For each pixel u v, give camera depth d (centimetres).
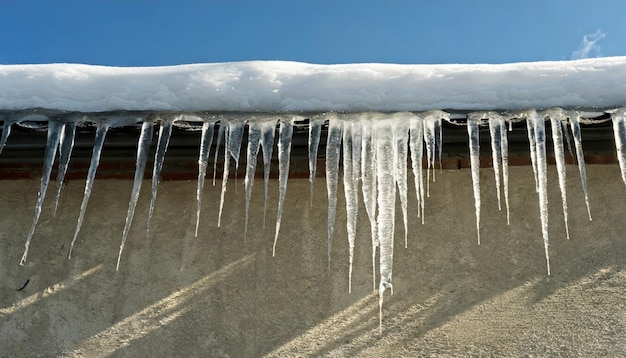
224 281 352
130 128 330
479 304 338
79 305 348
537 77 317
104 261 359
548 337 328
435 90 317
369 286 348
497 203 363
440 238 356
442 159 369
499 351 327
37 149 355
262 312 343
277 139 352
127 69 328
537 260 347
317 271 353
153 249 362
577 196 361
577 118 312
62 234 366
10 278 355
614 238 349
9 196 376
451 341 330
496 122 321
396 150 325
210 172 373
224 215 370
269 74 320
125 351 337
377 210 348
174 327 341
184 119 319
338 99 317
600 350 324
